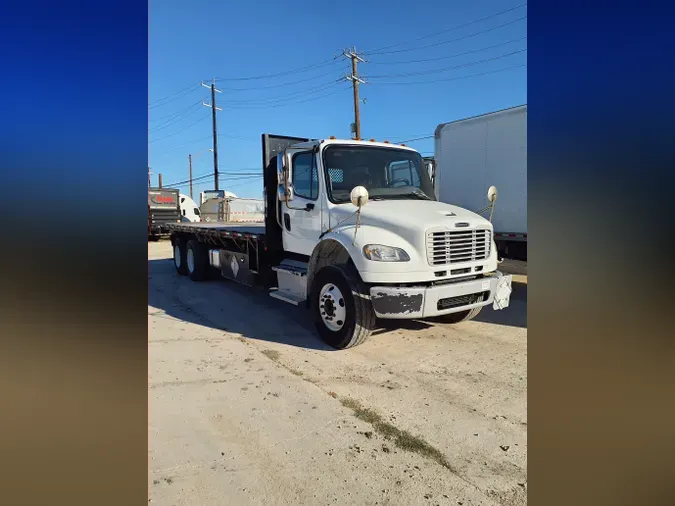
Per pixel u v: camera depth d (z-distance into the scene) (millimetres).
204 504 2354
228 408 3422
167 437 3004
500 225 8227
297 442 2963
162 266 12156
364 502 2395
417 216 4633
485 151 8398
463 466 2717
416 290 4258
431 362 4402
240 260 7289
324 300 4938
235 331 5512
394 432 3094
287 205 5914
